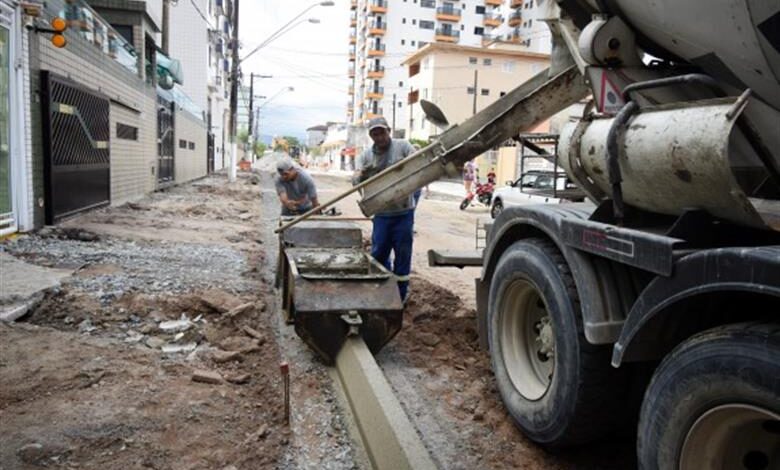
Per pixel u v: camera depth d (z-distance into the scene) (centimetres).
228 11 5500
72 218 1032
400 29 8400
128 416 346
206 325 526
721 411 217
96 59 1165
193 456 317
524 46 6300
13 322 477
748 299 233
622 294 298
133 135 1538
